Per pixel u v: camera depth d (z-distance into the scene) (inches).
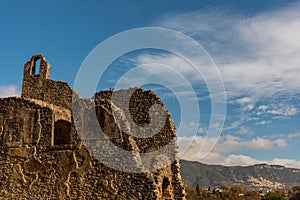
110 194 673.6
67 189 694.5
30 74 1042.1
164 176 747.4
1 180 727.7
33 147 736.3
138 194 661.3
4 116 768.3
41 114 757.3
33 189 710.5
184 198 788.0
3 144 749.9
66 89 1008.9
